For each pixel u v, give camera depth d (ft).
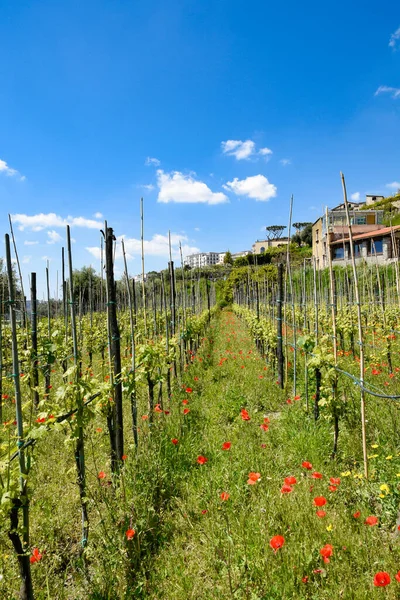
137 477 11.40
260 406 20.33
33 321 21.17
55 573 9.07
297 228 244.63
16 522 6.91
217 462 13.17
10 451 6.97
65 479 12.70
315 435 14.32
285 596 7.15
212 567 8.34
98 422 17.15
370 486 10.64
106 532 9.07
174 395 21.84
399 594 6.95
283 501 10.17
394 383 19.06
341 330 30.94
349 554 8.17
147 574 8.57
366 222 130.62
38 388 11.85
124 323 38.70
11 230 11.96
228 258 230.07
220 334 56.13
